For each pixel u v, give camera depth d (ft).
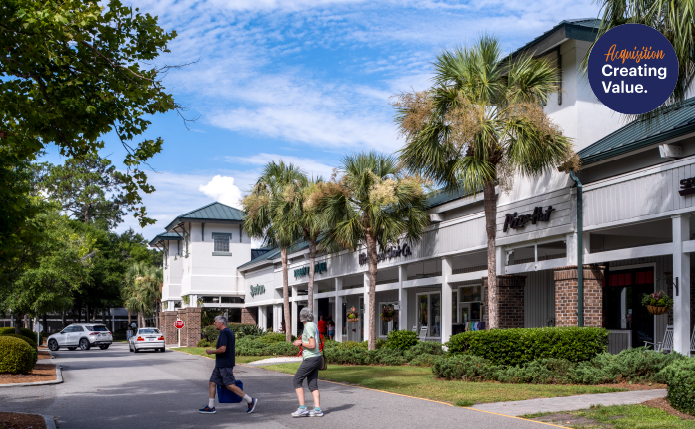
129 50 29.35
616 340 63.72
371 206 72.64
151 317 273.75
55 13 25.57
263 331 133.80
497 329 49.44
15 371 58.95
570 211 54.95
